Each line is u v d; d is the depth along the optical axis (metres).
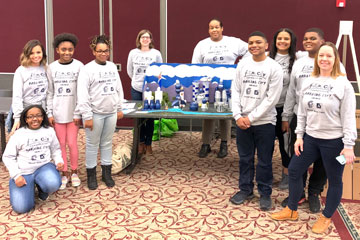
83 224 3.05
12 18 6.10
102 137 3.74
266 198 3.33
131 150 4.48
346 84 2.64
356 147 3.54
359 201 3.53
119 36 5.98
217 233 2.91
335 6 5.43
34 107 3.21
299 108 2.95
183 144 5.35
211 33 4.52
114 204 3.41
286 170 3.72
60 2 6.01
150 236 2.87
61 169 3.39
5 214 3.22
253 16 5.64
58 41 3.49
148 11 5.86
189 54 5.88
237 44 4.59
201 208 3.34
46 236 2.86
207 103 4.27
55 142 3.42
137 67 4.80
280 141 3.65
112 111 3.63
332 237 2.86
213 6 5.71
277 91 3.06
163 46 5.92
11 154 3.19
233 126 5.66
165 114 3.84
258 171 3.31
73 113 3.65
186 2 5.75
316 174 3.23
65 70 3.54
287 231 2.95
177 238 2.84
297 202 3.05
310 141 2.85
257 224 3.05
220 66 4.42
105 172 3.83
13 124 3.71
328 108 2.67
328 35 5.51
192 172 4.24
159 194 3.64
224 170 4.31
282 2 5.55
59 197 3.56
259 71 3.10
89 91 3.51
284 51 3.46
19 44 6.15
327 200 2.89
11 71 6.23
